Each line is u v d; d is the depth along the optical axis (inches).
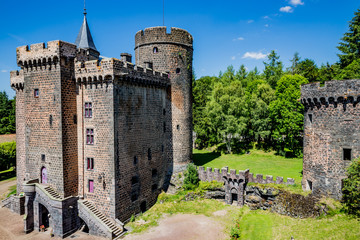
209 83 3700.8
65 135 1163.3
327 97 1072.2
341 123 1052.5
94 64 1139.9
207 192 1434.5
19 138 1519.4
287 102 1807.3
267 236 1003.9
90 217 1122.7
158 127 1470.2
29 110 1238.3
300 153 1868.8
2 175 2164.1
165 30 1518.2
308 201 1118.4
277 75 2925.7
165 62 1528.1
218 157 2015.3
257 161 1820.9
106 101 1134.4
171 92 1560.0
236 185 1343.5
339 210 1021.2
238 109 2028.8
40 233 1149.7
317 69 2787.9
